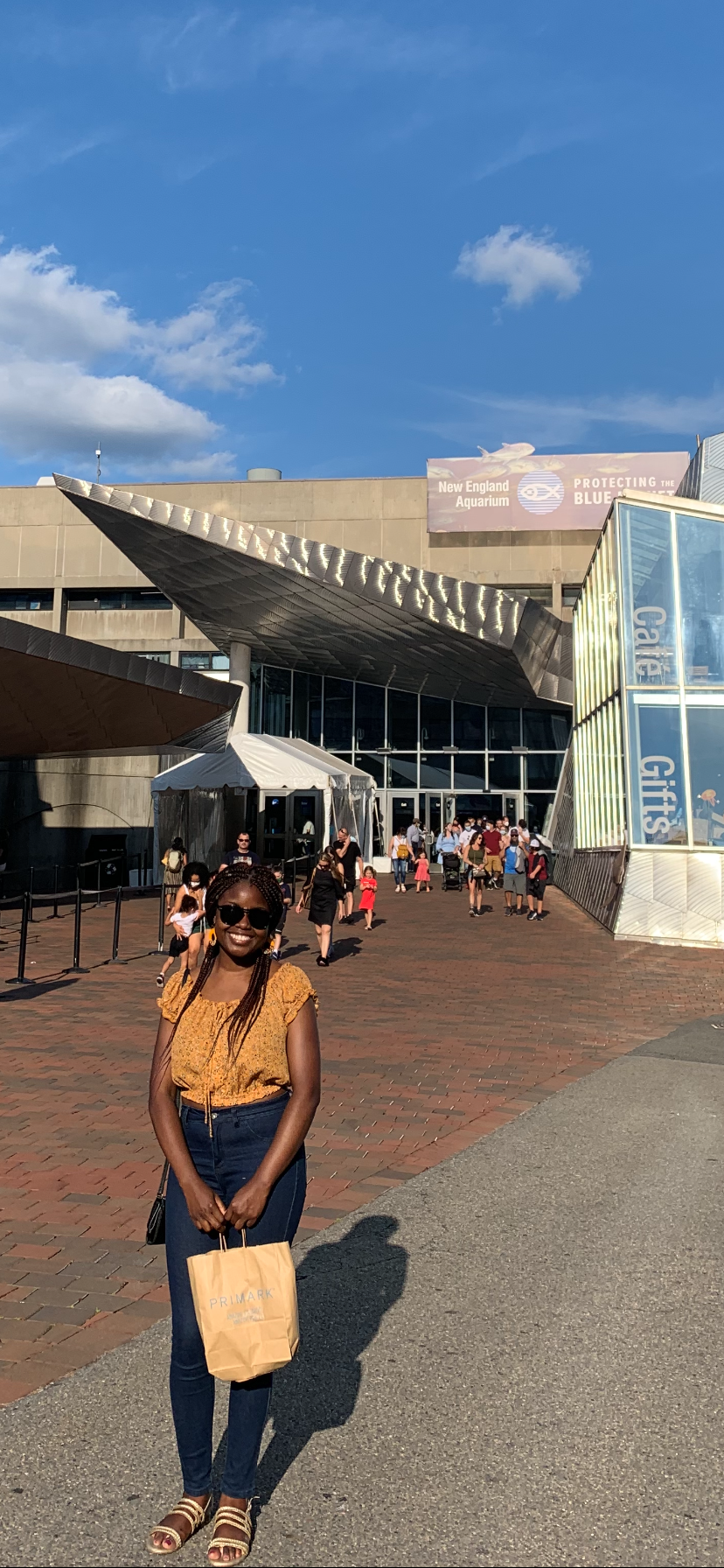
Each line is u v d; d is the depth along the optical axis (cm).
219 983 290
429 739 3584
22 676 1717
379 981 1228
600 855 2023
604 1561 252
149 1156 577
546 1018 1012
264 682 3566
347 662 3281
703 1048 878
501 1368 345
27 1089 718
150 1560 251
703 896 1616
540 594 3791
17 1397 326
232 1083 278
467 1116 668
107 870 2730
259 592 2655
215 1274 254
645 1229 471
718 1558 253
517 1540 259
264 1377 265
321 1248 449
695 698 1689
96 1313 388
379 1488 280
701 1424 312
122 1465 289
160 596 3972
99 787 3102
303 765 2648
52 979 1215
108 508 2358
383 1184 537
